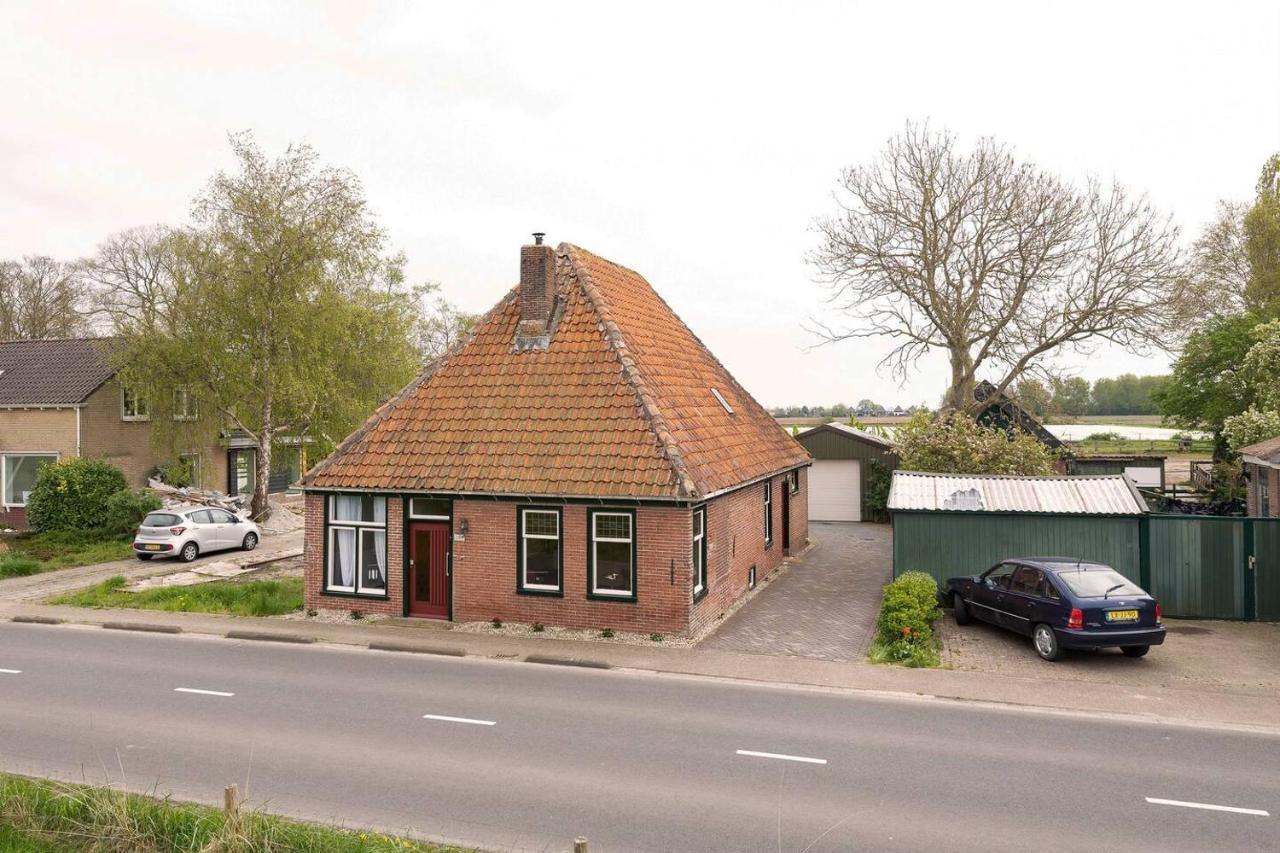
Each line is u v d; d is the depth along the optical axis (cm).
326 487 1811
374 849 745
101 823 801
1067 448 3722
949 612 1870
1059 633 1438
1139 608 1418
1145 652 1486
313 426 3200
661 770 987
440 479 1745
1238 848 798
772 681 1368
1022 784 948
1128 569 1823
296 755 1033
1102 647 1433
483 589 1734
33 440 3231
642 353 1956
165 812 804
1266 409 2778
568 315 1958
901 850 793
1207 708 1227
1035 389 3416
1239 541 1778
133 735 1107
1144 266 3141
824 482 3619
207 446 3584
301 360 3002
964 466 2694
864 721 1169
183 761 1012
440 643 1587
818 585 2188
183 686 1340
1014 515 1875
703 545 1730
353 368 3184
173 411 3102
